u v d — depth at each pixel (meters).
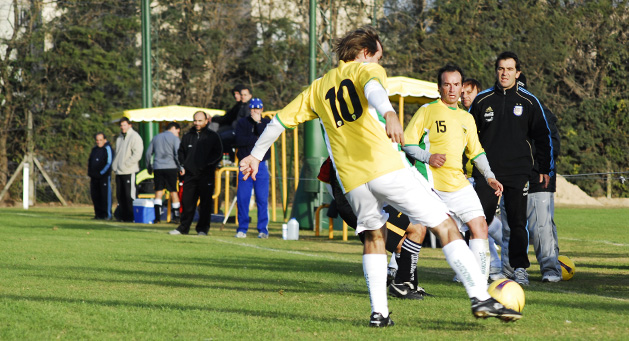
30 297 17.41
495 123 23.02
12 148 86.50
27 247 30.97
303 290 19.61
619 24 92.00
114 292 18.64
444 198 19.86
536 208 23.56
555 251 23.52
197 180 42.06
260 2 103.31
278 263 26.89
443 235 13.82
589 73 92.25
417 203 13.78
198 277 22.20
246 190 41.31
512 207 22.97
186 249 32.16
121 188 54.91
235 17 102.94
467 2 95.88
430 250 36.38
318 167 49.16
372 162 13.86
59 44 90.69
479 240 19.62
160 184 53.56
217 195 57.72
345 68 14.24
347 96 13.99
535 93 91.00
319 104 14.48
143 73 67.88
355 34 14.51
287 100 101.94
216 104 102.38
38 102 89.19
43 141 87.12
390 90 42.84
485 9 96.38
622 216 63.97
